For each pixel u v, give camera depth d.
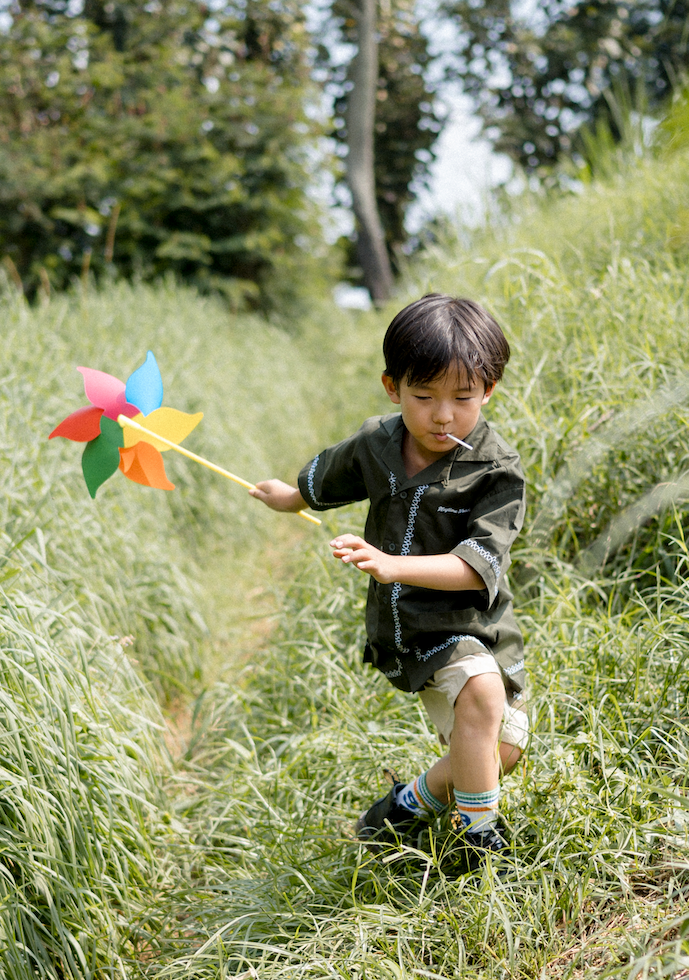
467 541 2.09
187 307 8.55
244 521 5.68
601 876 2.15
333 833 2.63
